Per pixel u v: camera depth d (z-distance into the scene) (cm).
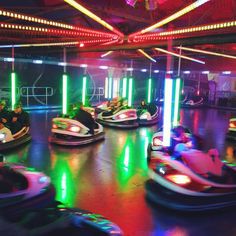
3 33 745
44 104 1382
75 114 695
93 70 1506
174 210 343
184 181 344
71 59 1284
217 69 1366
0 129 600
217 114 1322
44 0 655
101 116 958
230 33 506
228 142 740
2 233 184
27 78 1334
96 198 377
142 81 1658
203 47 917
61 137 674
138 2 573
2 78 1245
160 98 1705
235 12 507
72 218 212
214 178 353
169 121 376
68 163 525
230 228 312
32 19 409
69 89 1450
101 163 530
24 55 1161
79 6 318
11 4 678
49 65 1395
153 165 381
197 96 1648
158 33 512
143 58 1321
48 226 197
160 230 303
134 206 357
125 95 1324
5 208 280
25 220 202
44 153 588
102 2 573
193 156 366
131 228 306
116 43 724
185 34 554
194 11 587
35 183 315
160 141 522
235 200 357
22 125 659
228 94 1691
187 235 295
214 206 345
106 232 214
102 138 735
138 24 707
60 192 393
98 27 773
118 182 436
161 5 597
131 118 925
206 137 798
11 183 306
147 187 376
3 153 578
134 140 739
